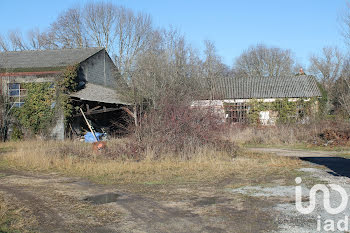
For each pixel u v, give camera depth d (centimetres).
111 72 3209
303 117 3033
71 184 995
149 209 721
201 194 850
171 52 3000
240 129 2484
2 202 782
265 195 828
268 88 3784
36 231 591
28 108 2458
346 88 3312
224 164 1291
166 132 1455
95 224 627
